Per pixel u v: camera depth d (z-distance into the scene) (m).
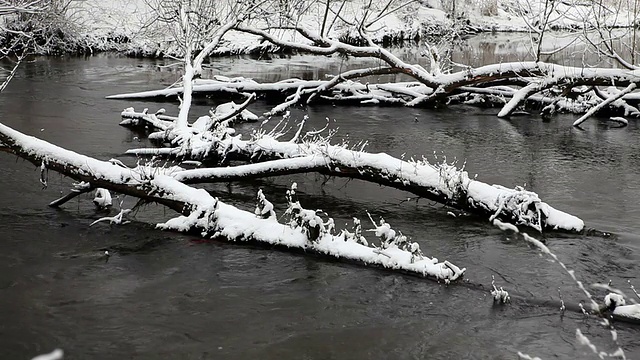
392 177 10.73
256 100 23.19
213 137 13.17
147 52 32.41
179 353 6.23
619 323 7.08
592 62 32.69
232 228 9.07
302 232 8.86
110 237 9.16
